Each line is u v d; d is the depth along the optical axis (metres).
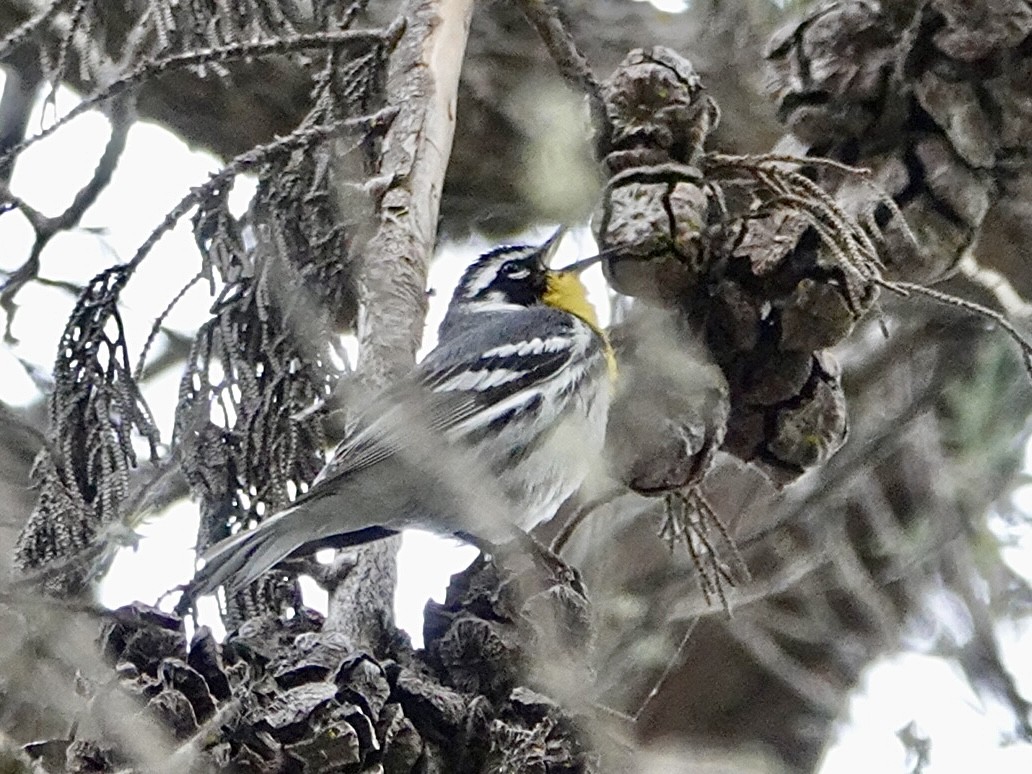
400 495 7.50
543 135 12.36
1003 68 7.07
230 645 5.93
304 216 7.39
